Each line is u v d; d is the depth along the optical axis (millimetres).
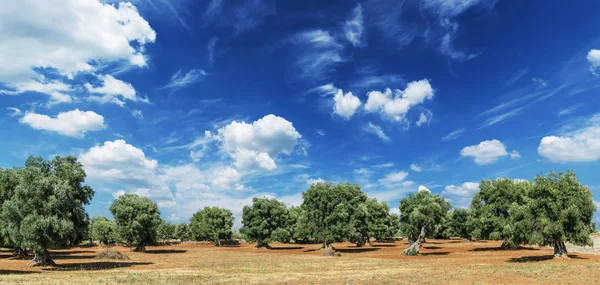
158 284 30953
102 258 62594
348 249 93562
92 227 137000
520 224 46000
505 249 75312
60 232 41625
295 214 137750
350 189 86062
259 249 104375
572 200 43062
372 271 40969
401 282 31375
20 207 42312
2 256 67688
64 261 57844
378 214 104938
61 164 46156
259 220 106688
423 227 68938
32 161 44594
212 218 140125
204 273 40156
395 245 111312
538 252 64312
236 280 33969
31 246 41500
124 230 84938
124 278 34594
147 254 80812
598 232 117312
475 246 91812
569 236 43531
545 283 28422
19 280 32531
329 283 31609
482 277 32906
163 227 156375
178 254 80750
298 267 47594
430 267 43781
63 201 42844
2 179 48562
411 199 78375
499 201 69500
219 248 115312
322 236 81875
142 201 87312
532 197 46500
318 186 86062
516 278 31609
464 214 136875
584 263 40781
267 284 31359
